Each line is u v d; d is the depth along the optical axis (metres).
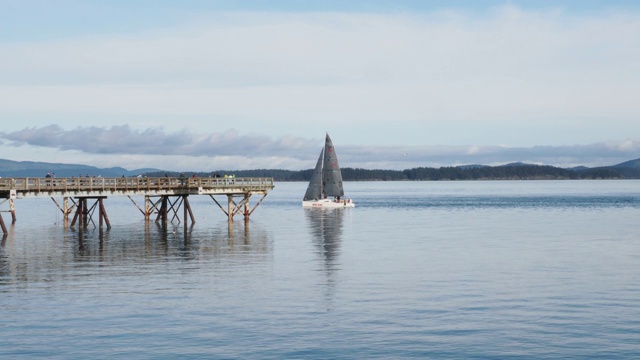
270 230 74.25
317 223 85.75
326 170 124.88
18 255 50.47
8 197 59.47
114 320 30.41
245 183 81.56
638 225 80.75
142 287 37.69
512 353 25.83
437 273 42.47
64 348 26.44
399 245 58.25
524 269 44.03
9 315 31.22
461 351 26.09
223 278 40.62
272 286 38.06
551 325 29.50
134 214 105.31
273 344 26.98
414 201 165.75
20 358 25.28
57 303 33.59
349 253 52.50
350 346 26.70
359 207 130.88
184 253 52.25
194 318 30.77
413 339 27.58
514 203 149.12
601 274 41.91
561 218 94.75
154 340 27.45
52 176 62.66
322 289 37.22
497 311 31.95
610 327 29.11
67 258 49.03
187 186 75.06
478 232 71.44
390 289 37.19
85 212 76.00
